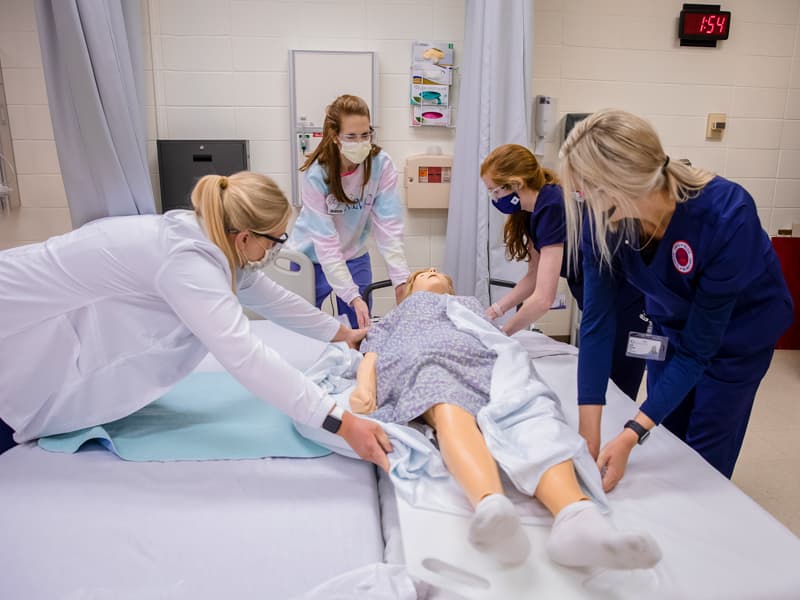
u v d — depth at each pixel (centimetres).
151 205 223
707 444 162
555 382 190
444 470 129
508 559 103
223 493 131
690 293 137
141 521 121
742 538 112
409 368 151
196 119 327
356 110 215
